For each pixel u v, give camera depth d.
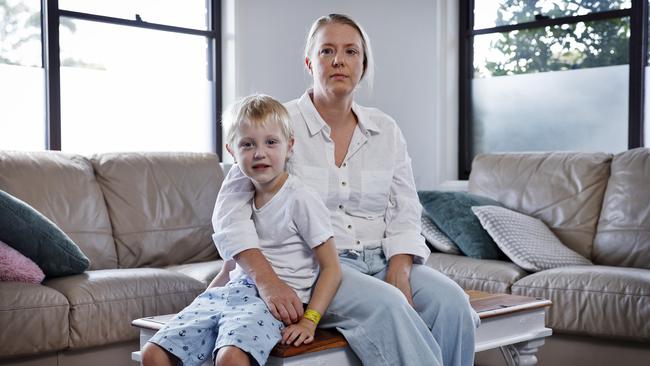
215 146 4.89
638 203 3.67
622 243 3.66
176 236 3.90
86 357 2.98
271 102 2.12
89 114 4.37
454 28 4.95
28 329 2.76
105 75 4.43
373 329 1.96
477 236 3.74
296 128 2.31
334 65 2.28
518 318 2.45
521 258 3.52
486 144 4.90
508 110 4.81
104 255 3.62
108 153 3.93
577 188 3.94
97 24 4.39
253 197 2.17
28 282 2.92
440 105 4.88
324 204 2.23
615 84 4.41
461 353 2.15
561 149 4.62
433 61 4.86
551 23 4.61
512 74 4.79
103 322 2.96
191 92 4.80
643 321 3.01
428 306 2.17
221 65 4.90
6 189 3.40
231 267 2.27
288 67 5.02
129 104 4.54
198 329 1.89
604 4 4.44
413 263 2.36
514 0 4.77
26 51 4.11
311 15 5.09
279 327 1.90
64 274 3.10
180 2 4.75
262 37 4.92
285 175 2.14
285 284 2.00
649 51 4.29
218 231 2.15
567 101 4.59
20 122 4.09
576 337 3.24
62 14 4.22
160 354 1.86
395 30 5.00
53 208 3.51
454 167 4.96
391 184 2.44
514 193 4.11
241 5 4.83
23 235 2.99
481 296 2.63
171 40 4.71
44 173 3.56
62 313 2.85
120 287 3.04
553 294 3.23
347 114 2.38
